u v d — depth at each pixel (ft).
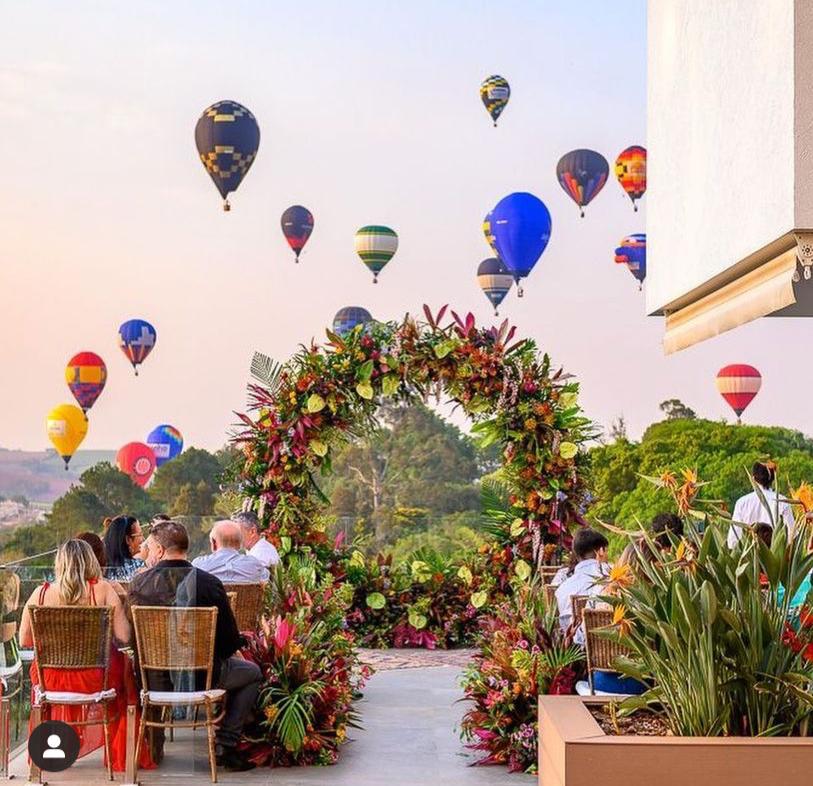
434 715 34.27
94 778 25.09
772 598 16.83
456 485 138.21
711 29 21.79
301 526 42.91
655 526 23.88
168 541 26.00
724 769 15.56
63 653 24.67
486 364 42.42
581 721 17.02
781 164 17.85
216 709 27.09
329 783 26.30
